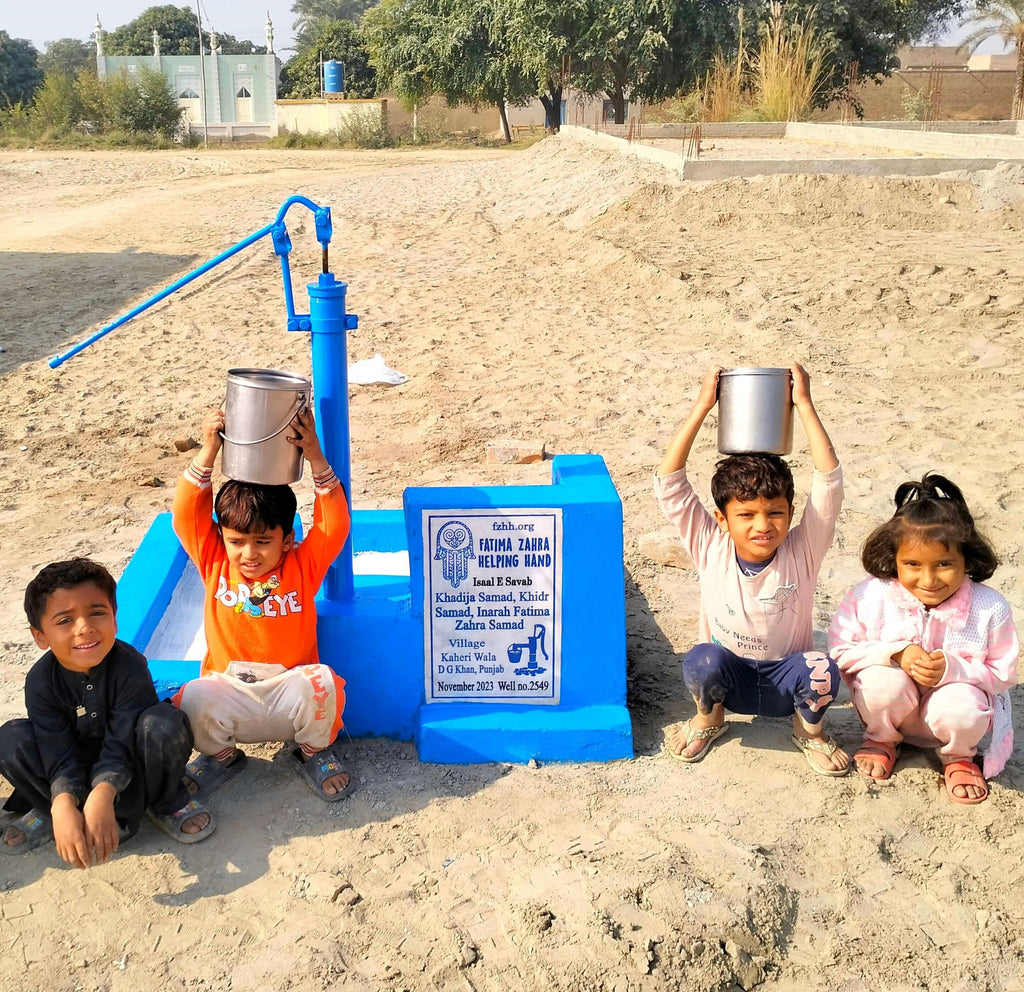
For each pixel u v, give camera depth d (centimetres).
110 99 4544
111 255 1623
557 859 327
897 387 815
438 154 3688
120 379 945
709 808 352
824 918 308
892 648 356
